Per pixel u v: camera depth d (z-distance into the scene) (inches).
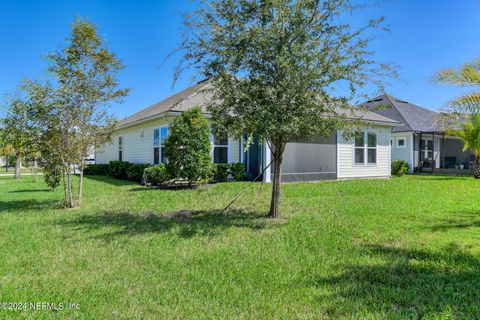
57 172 364.2
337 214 265.9
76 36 302.4
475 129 590.6
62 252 175.0
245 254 169.8
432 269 146.2
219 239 198.7
